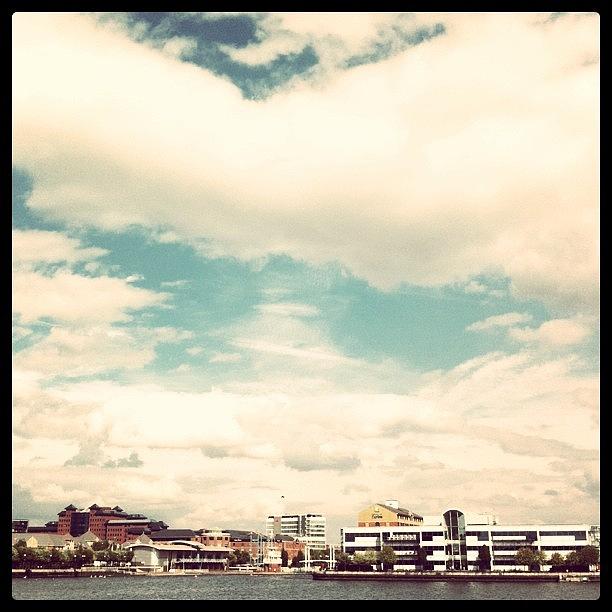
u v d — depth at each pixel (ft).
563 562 642.22
